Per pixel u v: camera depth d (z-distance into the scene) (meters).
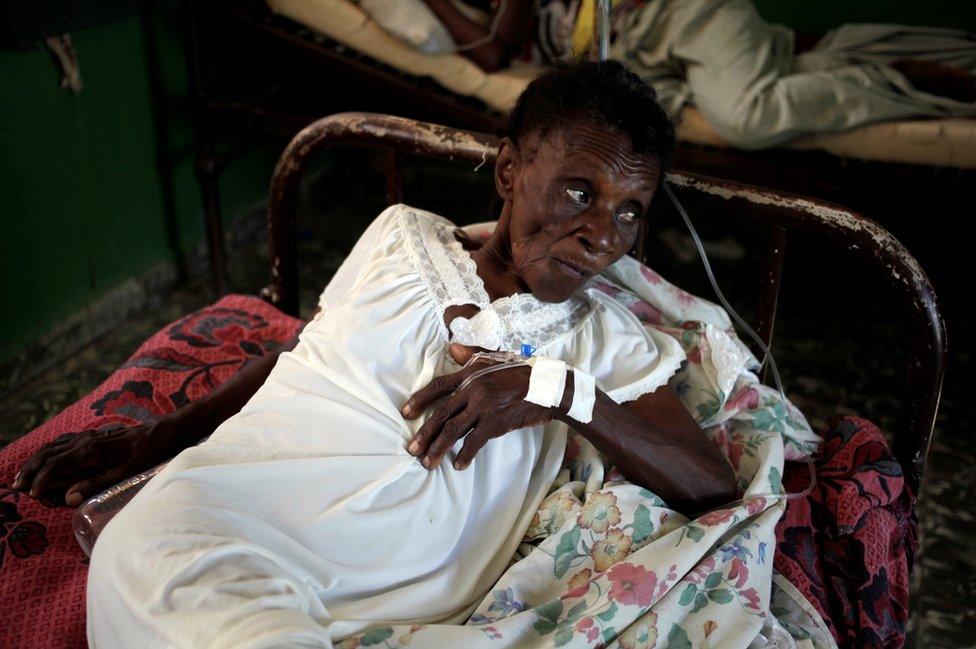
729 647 0.95
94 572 0.88
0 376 2.20
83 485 1.14
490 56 2.52
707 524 1.03
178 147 2.72
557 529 1.06
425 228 1.20
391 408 1.02
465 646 0.89
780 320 2.84
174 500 0.90
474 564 1.02
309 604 0.88
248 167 3.12
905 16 3.12
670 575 0.98
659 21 2.65
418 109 2.66
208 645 0.77
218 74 2.75
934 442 2.26
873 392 2.48
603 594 0.96
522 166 1.08
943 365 1.22
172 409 1.40
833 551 1.19
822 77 2.42
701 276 3.05
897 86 2.47
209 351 1.53
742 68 2.46
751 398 1.24
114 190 2.49
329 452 0.99
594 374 1.13
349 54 2.57
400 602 0.95
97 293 2.50
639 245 1.33
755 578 1.03
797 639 1.05
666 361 1.15
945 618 1.71
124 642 0.84
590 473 1.12
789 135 2.38
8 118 2.08
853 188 2.38
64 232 2.33
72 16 2.13
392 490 0.98
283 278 1.65
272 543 0.91
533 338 1.11
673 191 1.29
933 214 2.34
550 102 1.05
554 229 1.05
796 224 1.24
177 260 2.80
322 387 1.03
